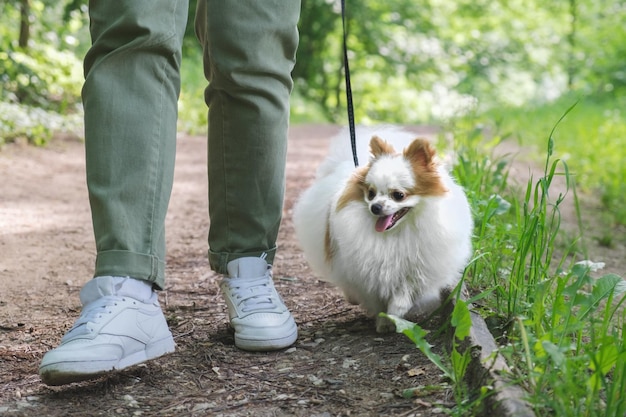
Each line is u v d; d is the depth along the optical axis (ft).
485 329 8.50
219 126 8.87
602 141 29.35
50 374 7.20
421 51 78.38
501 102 75.82
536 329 7.95
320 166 11.09
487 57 78.02
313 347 8.99
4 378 8.08
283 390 7.70
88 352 7.33
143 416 7.14
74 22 36.91
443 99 79.36
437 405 6.94
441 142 22.35
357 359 8.46
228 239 9.18
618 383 6.54
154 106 7.84
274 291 9.26
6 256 13.61
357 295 9.72
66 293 11.56
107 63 7.75
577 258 14.71
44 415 7.13
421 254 9.11
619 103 50.80
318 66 75.56
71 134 30.12
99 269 7.77
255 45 8.49
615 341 7.03
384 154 9.46
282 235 15.57
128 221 7.74
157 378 8.03
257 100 8.64
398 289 9.32
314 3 72.02
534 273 9.46
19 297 11.23
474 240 11.28
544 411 6.44
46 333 9.61
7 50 30.42
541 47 78.64
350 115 9.91
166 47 7.84
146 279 7.90
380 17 74.23
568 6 75.31
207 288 11.81
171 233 16.16
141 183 7.77
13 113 27.04
